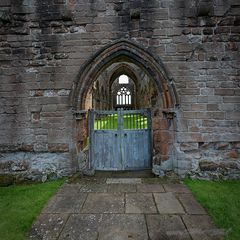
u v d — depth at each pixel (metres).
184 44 6.07
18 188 5.64
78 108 6.15
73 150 6.18
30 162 6.22
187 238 3.37
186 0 6.11
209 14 6.07
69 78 6.16
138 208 4.41
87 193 5.16
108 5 6.15
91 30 6.14
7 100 6.18
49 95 6.17
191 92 6.04
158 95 6.33
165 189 5.36
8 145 6.18
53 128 6.17
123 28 6.12
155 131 6.47
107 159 6.98
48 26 6.20
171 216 4.07
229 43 6.05
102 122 7.11
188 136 6.05
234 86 6.01
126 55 6.23
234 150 6.04
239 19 6.05
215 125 6.02
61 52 6.18
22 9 6.20
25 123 6.18
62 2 6.18
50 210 4.35
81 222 3.90
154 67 6.07
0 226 3.78
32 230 3.67
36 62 6.18
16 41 6.21
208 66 6.04
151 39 6.10
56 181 5.98
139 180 6.02
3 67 6.19
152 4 6.12
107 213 4.21
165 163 6.21
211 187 5.40
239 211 4.19
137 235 3.48
